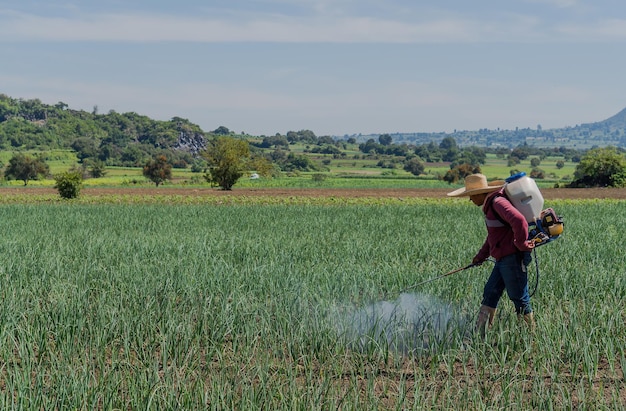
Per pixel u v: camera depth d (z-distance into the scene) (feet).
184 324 22.68
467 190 25.29
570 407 16.67
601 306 25.53
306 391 17.30
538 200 24.57
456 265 39.14
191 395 16.79
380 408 17.02
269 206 125.70
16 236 62.08
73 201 159.53
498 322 23.43
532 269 35.24
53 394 17.06
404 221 83.82
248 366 19.75
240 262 41.63
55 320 23.52
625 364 18.88
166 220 88.89
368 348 21.45
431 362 20.67
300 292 28.48
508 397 17.28
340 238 60.08
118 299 27.43
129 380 17.85
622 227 71.10
